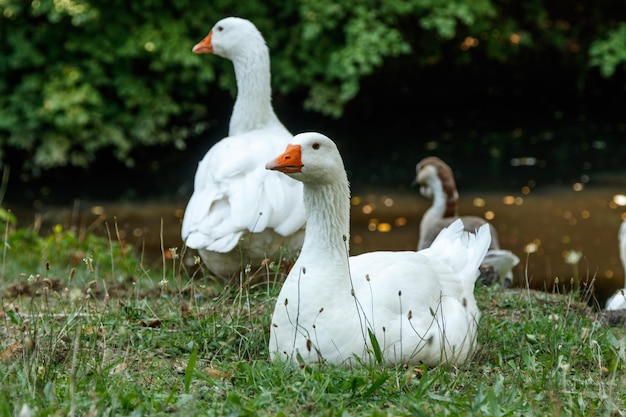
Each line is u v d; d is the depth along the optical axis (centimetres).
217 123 1898
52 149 1652
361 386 494
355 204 1567
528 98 2150
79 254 960
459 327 559
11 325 635
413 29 1956
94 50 1669
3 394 462
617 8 2066
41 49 1684
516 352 586
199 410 469
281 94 1967
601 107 2130
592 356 567
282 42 1825
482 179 1688
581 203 1538
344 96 1742
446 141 1941
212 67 1780
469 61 2092
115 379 509
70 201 1616
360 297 540
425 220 1073
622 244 979
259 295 700
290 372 520
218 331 616
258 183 755
